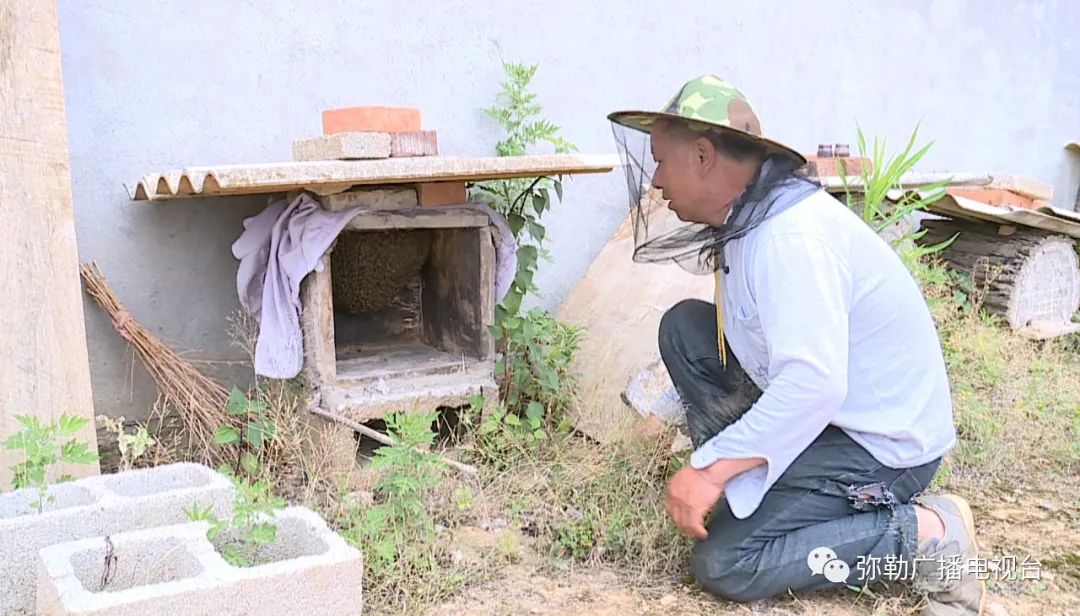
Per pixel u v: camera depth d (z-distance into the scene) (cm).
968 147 584
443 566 235
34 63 257
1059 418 346
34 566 206
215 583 178
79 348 267
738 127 205
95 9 304
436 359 329
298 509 217
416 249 344
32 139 258
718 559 218
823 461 218
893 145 544
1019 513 281
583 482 275
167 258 328
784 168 211
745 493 216
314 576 189
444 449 303
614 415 324
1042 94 620
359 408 296
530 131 391
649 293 369
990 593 229
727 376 247
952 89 567
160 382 305
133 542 195
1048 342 434
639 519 253
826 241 206
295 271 287
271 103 339
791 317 201
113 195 315
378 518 231
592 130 423
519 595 225
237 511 203
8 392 259
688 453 284
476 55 384
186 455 299
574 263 425
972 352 392
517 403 342
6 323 257
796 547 216
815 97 501
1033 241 448
